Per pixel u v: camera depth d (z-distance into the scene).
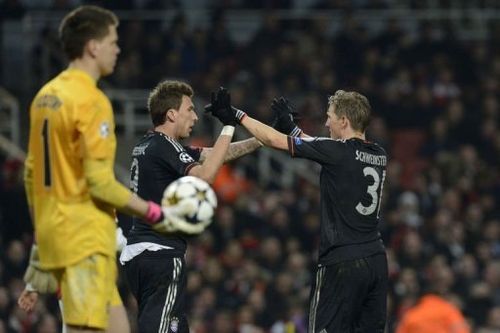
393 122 76.75
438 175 71.69
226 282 58.78
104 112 22.09
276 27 82.19
